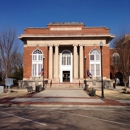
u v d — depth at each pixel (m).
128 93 28.77
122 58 43.56
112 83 41.75
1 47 37.00
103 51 43.31
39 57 43.66
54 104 16.62
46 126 9.03
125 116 11.89
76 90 33.62
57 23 46.59
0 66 49.78
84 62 43.66
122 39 45.88
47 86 41.16
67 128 8.70
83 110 14.34
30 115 11.97
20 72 55.88
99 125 9.35
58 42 43.72
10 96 24.34
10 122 9.85
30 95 25.17
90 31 44.09
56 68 43.34
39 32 44.16
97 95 25.41
